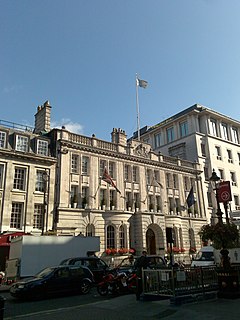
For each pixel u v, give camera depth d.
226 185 15.70
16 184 25.81
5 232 23.59
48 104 32.88
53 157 28.00
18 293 13.38
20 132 27.38
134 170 34.78
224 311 9.42
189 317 8.89
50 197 26.80
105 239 28.91
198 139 45.72
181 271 11.42
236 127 53.50
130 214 31.67
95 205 29.42
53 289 14.27
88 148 30.70
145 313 9.77
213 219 41.53
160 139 53.34
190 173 41.19
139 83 40.28
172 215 35.38
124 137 35.28
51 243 19.48
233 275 11.98
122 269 17.06
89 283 15.82
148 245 33.19
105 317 9.37
